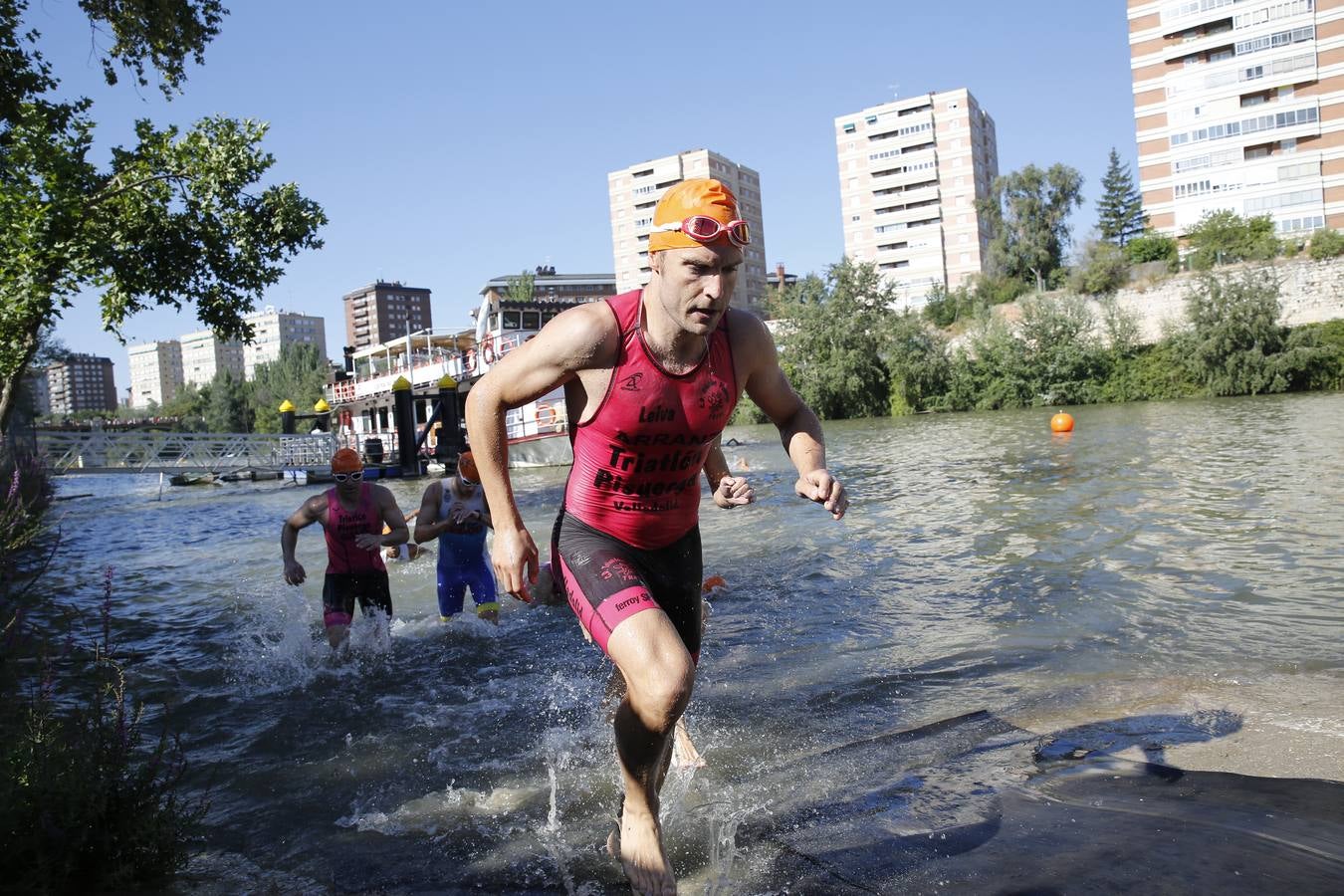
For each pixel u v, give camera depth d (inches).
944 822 122.1
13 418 1055.0
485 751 172.9
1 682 157.1
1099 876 103.1
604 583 105.0
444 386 1199.6
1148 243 2358.5
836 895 105.0
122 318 627.5
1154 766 135.5
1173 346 1679.4
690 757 153.0
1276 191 2731.3
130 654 272.8
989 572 299.0
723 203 93.8
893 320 1936.5
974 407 1868.8
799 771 147.0
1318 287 1704.0
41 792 115.0
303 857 130.0
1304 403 1186.6
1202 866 103.3
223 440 1327.5
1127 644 206.1
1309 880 98.7
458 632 274.7
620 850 110.2
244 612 342.3
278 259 655.1
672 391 101.7
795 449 115.3
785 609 270.5
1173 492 455.2
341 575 265.6
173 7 550.3
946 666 201.6
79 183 583.2
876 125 4232.3
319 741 184.7
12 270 552.7
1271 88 2709.2
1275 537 319.9
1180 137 2888.8
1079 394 1749.5
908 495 535.5
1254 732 146.3
